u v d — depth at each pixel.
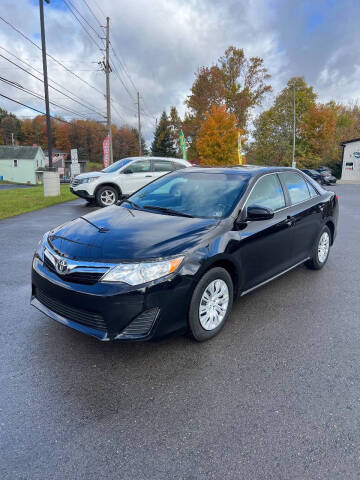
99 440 2.04
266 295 4.31
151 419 2.22
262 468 1.87
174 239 2.97
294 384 2.61
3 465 1.85
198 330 3.06
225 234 3.25
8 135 100.81
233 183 3.91
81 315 2.78
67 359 2.87
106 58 26.22
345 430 2.15
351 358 2.97
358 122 59.12
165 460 1.91
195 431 2.13
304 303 4.09
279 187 4.30
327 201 5.12
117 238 2.97
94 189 11.05
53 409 2.29
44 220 8.91
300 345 3.17
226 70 45.50
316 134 47.06
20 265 5.21
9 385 2.52
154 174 11.61
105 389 2.51
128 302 2.63
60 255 2.89
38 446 1.99
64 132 98.75
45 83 17.52
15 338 3.17
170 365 2.82
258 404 2.38
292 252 4.37
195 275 2.88
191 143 47.50
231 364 2.85
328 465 1.89
